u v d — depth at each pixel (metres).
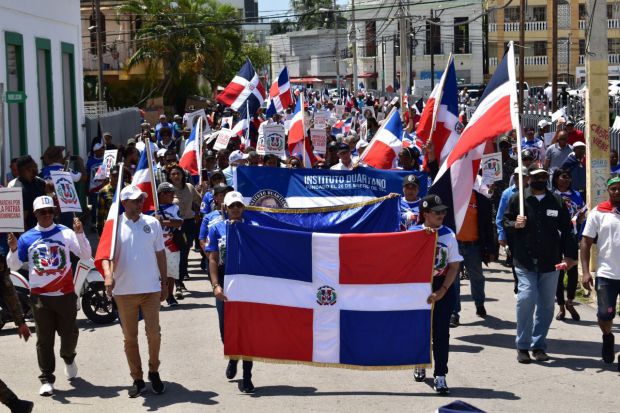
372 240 9.20
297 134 19.50
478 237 12.55
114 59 53.19
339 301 9.28
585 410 8.60
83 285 12.69
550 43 70.00
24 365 10.80
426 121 13.88
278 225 10.20
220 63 56.19
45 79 24.62
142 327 12.53
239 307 9.33
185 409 8.81
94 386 9.78
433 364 9.91
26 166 12.96
